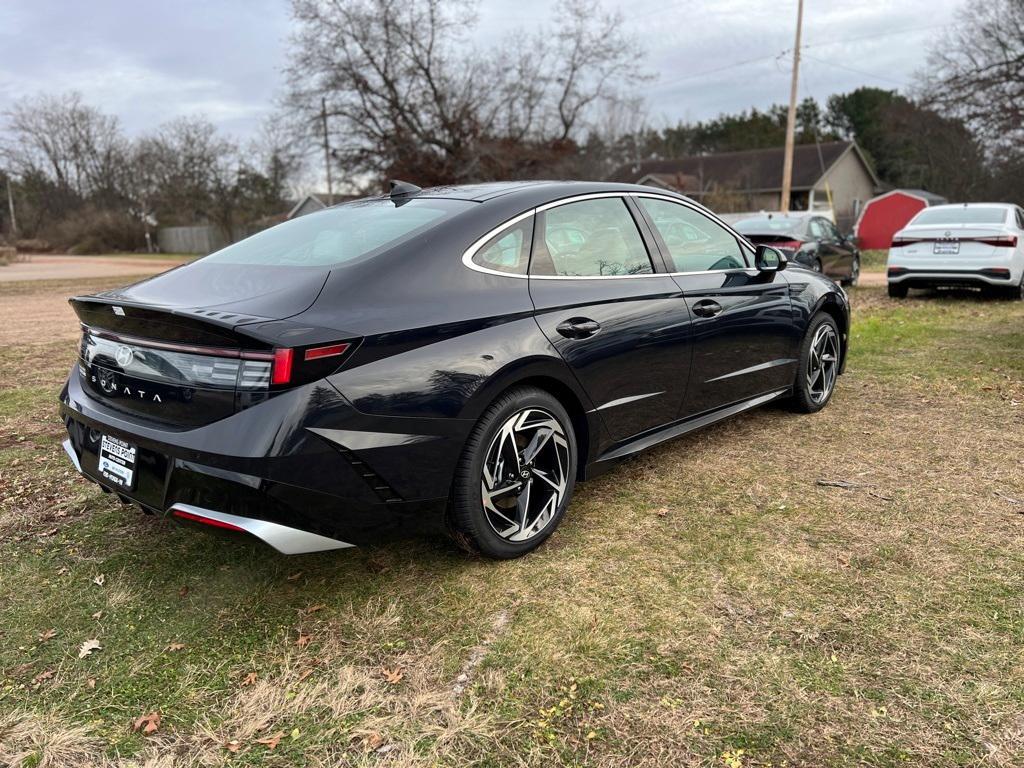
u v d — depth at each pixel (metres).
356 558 2.90
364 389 2.30
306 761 1.86
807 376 4.60
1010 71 26.81
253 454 2.15
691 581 2.66
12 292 17.11
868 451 4.00
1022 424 4.41
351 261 2.55
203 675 2.20
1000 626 2.32
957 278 10.00
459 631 2.39
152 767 1.85
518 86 31.77
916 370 5.91
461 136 31.34
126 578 2.77
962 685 2.06
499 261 2.80
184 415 2.32
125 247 62.50
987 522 3.07
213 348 2.25
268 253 2.88
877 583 2.61
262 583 2.72
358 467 2.32
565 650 2.28
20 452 4.23
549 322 2.83
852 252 12.77
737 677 2.12
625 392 3.19
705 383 3.68
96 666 2.25
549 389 2.95
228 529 2.24
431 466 2.48
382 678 2.17
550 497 2.96
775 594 2.56
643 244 3.44
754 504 3.32
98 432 2.65
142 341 2.43
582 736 1.92
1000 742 1.84
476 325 2.60
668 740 1.89
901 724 1.92
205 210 57.06
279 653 2.30
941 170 45.25
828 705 2.00
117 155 71.25
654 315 3.29
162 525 3.24
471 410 2.54
